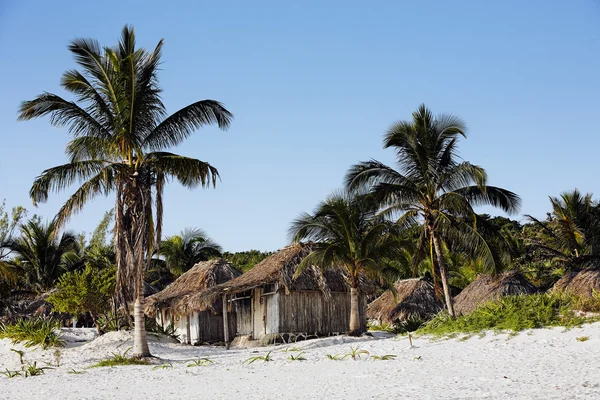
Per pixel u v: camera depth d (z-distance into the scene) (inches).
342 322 1182.9
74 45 832.9
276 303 1146.0
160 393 572.4
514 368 550.0
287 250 1215.6
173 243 1984.5
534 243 1448.1
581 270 1051.9
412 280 1552.7
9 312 1534.2
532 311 794.2
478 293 1301.7
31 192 826.8
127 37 855.1
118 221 857.5
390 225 1065.5
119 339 1106.1
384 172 1045.2
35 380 765.3
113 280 1219.2
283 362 757.9
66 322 1877.5
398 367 622.8
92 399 554.3
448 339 807.7
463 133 1011.3
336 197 1064.2
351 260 1070.4
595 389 412.5
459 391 447.2
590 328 707.4
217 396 526.0
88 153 885.8
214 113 893.8
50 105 833.5
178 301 1263.5
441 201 1031.6
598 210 1369.3
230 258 2618.1
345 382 549.3
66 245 1921.8
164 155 871.1
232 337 1317.7
